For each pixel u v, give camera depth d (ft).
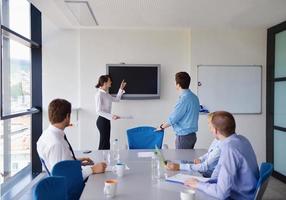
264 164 7.73
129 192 6.73
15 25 15.37
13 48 15.42
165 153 11.11
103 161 9.79
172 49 18.83
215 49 18.74
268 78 18.62
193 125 12.02
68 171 7.28
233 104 18.85
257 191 6.61
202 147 18.79
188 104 11.85
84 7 13.96
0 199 13.39
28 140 18.11
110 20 16.57
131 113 18.83
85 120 18.58
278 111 17.52
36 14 18.13
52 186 5.68
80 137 18.54
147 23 17.26
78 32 18.53
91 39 18.53
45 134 8.30
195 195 6.43
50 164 7.95
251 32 18.83
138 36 18.71
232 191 6.95
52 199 5.60
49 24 18.35
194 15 15.42
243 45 18.83
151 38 18.76
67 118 8.38
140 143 13.42
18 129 16.29
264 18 16.03
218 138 7.79
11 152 15.38
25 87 17.49
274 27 17.85
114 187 6.43
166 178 7.75
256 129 18.88
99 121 16.81
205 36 18.70
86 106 18.56
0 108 12.53
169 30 18.81
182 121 12.01
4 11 14.06
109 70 18.30
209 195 6.68
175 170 8.67
